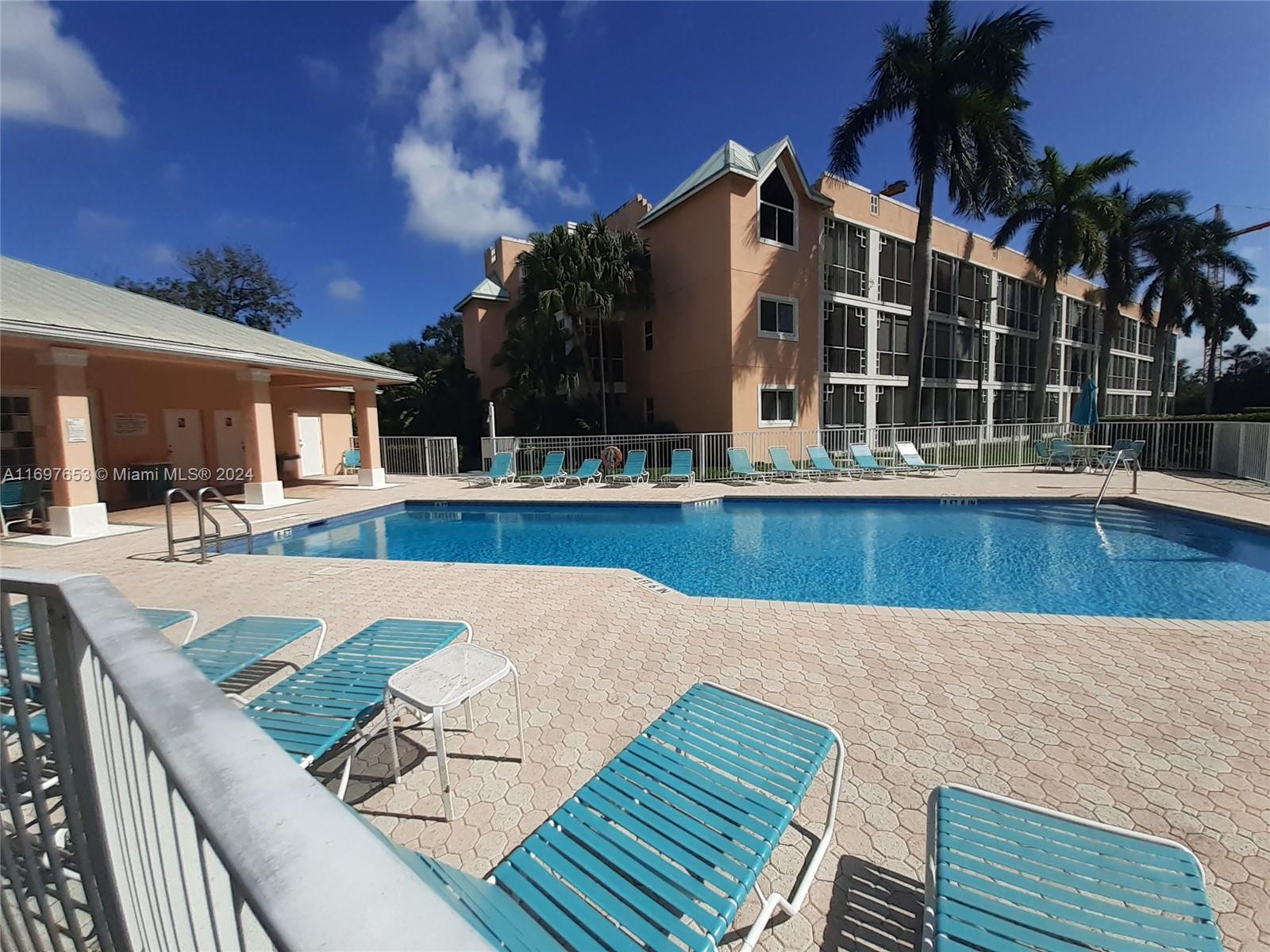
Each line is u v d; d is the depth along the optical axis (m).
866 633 4.34
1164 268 23.59
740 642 4.21
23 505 9.23
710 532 9.89
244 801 0.59
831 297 18.09
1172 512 9.16
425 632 3.62
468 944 0.40
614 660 3.93
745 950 1.62
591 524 10.82
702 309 16.73
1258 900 1.90
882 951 1.79
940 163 15.96
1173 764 2.64
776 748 2.18
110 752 1.09
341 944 0.40
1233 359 38.88
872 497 11.39
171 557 7.20
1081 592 6.39
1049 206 19.67
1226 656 3.81
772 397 16.98
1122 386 35.38
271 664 3.96
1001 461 16.80
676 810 1.83
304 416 17.98
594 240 17.00
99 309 9.66
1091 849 1.66
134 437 13.20
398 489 13.97
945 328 21.89
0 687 2.04
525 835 2.29
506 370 19.14
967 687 3.42
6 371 10.78
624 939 1.39
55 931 1.37
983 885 1.53
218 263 28.67
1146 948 1.33
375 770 2.75
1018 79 15.37
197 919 0.80
